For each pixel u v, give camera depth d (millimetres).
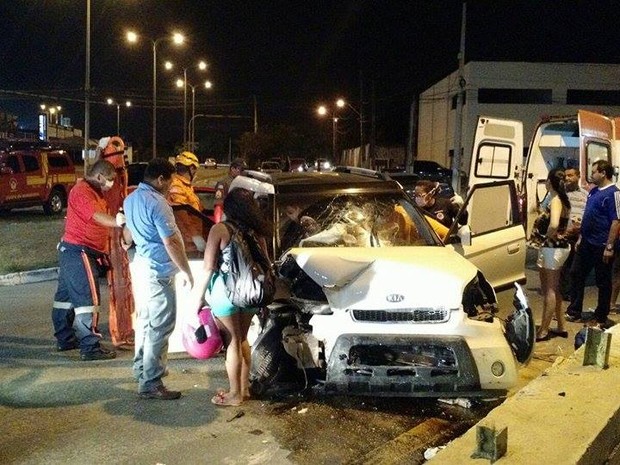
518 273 7641
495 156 14016
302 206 6695
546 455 3930
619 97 48188
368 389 5344
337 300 5512
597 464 4250
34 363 6984
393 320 5391
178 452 4863
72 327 7449
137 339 6086
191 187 9320
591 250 8641
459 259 5996
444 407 5723
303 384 5871
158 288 5750
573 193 9805
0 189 23234
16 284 11859
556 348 7648
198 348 5676
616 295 9734
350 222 6664
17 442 5043
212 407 5711
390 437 5148
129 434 5172
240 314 5621
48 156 25328
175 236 5598
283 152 76688
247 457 4793
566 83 48344
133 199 5703
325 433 5199
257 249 5383
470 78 48594
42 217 24359
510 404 4734
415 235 6719
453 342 5312
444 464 3830
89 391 6133
